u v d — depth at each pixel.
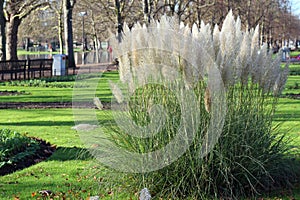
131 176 5.04
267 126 5.23
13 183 5.57
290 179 5.34
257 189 5.04
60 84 19.27
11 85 18.98
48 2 29.45
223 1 31.64
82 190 5.20
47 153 7.07
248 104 5.16
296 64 35.19
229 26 5.04
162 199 4.81
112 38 5.21
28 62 21.56
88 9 37.50
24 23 40.41
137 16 31.59
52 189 5.29
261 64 5.12
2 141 6.91
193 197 4.75
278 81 5.21
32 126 9.53
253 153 5.00
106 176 5.14
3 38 23.84
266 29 42.22
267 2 39.31
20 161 6.54
